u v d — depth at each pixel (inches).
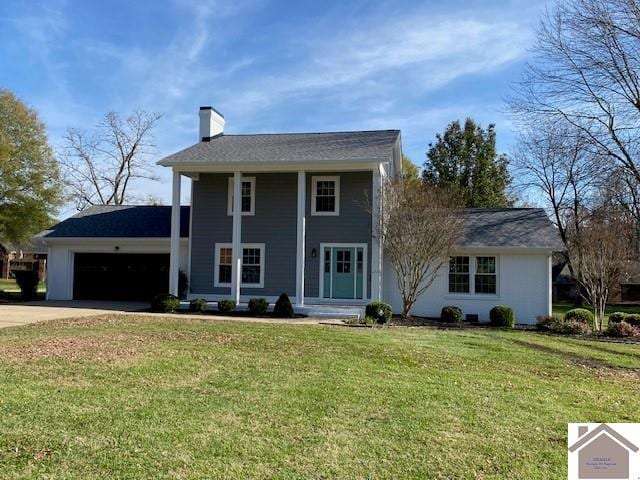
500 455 200.8
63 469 175.6
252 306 698.8
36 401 246.5
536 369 373.4
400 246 686.5
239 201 756.6
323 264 796.6
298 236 725.3
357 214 792.9
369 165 724.0
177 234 761.6
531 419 247.0
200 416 233.1
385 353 402.6
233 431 216.1
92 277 906.7
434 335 527.5
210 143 877.2
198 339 443.5
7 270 1882.4
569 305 1291.8
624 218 757.3
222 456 190.9
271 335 474.6
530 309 732.0
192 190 841.5
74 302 851.4
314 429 222.2
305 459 190.7
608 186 928.3
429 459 194.9
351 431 221.5
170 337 450.3
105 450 192.2
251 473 177.8
